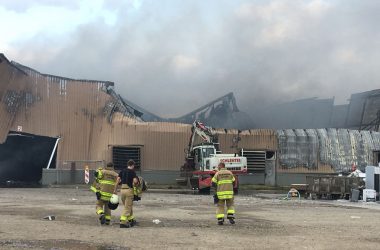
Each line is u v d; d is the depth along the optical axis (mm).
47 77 38781
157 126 39312
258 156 40125
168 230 10094
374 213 15766
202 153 29984
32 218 12289
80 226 10633
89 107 39875
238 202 20797
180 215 13703
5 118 35000
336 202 22625
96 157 38719
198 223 11688
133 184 10719
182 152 39156
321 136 40938
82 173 37219
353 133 41719
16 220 11672
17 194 24453
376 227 11383
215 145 31484
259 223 11883
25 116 36531
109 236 9070
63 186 34281
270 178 39906
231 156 29031
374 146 41594
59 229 10016
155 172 38562
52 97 38625
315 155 40469
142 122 39500
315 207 18375
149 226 10859
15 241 8312
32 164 41281
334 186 24562
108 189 10945
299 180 40000
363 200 22844
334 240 8938
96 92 40344
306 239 9000
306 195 26188
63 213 13781
